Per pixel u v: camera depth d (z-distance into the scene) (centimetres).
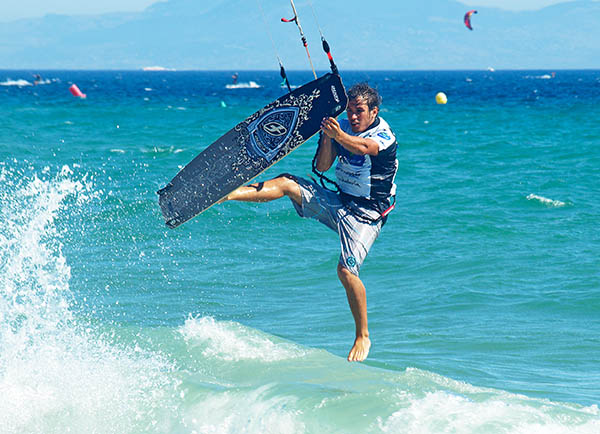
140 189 5722
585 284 3303
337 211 1908
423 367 2283
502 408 1656
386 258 3897
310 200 1906
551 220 4841
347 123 1917
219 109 19400
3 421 1780
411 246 4150
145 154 8425
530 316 2892
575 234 4388
